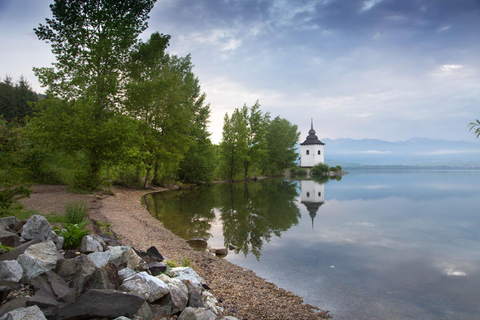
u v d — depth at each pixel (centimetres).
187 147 3130
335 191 3619
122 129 1847
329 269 888
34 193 1552
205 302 517
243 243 1179
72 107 1812
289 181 5650
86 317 359
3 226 569
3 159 823
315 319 569
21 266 412
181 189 3412
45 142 1784
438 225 1591
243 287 693
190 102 3972
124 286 425
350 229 1477
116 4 2025
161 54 2234
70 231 570
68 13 1923
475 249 1124
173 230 1338
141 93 2053
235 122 5353
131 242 925
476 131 634
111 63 2005
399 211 2088
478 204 2483
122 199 2003
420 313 616
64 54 1953
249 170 6256
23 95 4350
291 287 744
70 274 434
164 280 498
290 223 1617
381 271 878
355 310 623
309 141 10269
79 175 1914
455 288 752
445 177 7688
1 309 338
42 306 357
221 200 2539
